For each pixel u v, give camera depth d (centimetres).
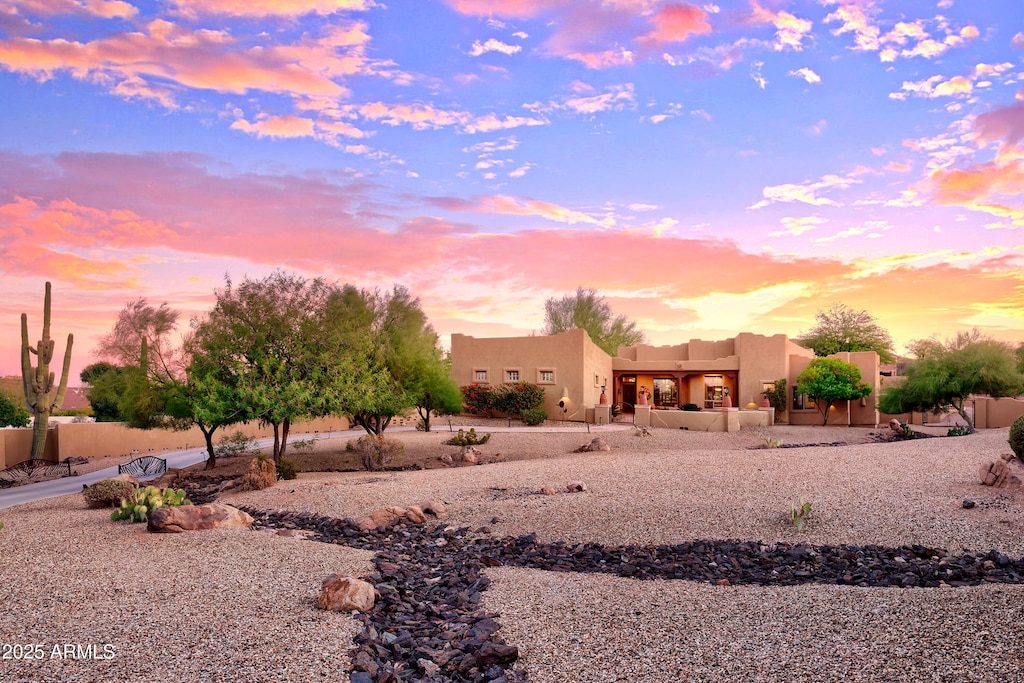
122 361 2117
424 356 2664
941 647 562
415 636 658
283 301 2038
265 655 574
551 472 1642
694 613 709
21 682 513
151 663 552
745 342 3909
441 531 1188
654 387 4394
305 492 1515
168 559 888
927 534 1048
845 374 3550
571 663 584
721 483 1401
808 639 611
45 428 2283
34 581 789
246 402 1861
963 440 2009
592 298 5500
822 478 1401
